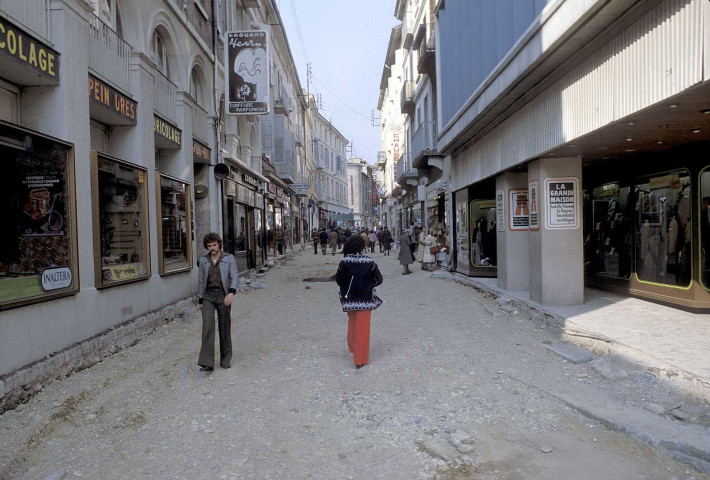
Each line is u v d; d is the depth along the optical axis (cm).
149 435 443
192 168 1203
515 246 1130
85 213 682
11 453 400
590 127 675
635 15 548
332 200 7012
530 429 441
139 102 895
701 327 686
